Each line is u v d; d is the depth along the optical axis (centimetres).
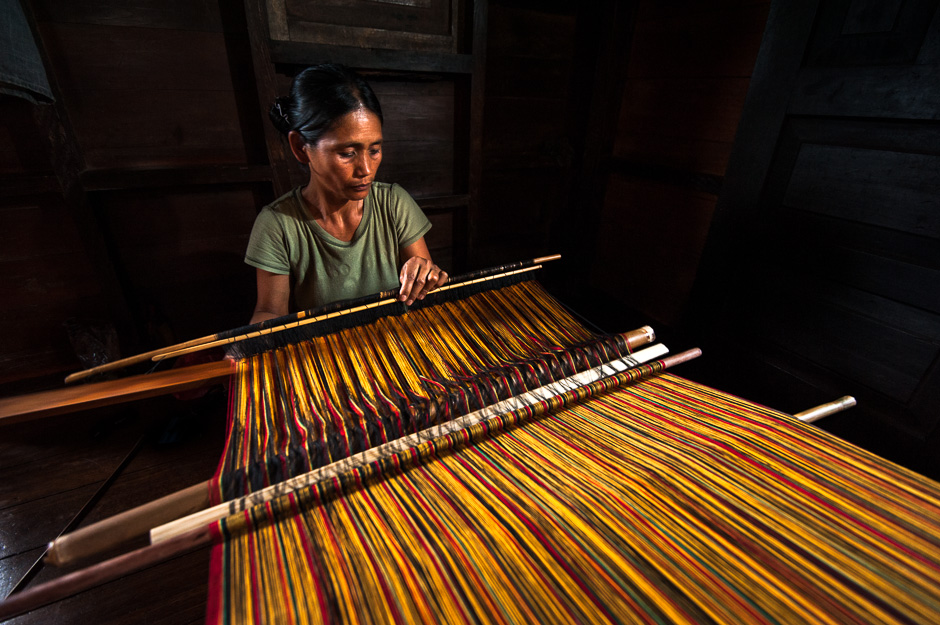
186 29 164
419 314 102
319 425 77
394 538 61
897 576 56
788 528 63
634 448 79
